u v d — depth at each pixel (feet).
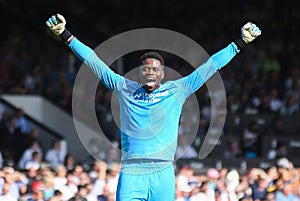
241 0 206.08
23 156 131.54
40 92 157.38
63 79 161.38
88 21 187.42
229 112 162.61
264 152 150.61
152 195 61.05
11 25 169.89
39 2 183.32
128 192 60.75
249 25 61.16
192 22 202.90
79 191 99.45
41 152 135.85
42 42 166.30
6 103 143.95
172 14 204.64
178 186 107.45
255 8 204.23
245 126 161.17
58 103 156.56
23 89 157.38
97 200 99.66
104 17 201.16
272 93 168.66
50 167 119.34
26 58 165.99
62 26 61.36
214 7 205.67
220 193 106.63
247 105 167.02
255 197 108.99
